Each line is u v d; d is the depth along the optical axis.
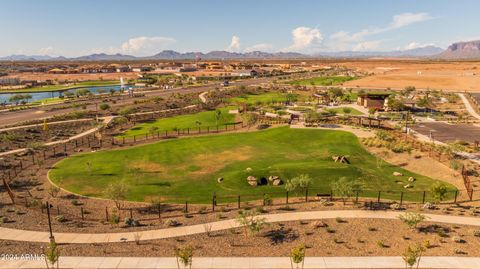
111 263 25.94
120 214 36.56
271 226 31.69
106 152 60.25
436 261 25.72
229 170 50.12
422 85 157.25
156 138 69.88
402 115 87.75
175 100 115.50
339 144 60.94
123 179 46.78
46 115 94.19
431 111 94.06
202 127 78.81
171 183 45.56
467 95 122.38
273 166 49.28
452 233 30.00
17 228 31.84
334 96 115.19
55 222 33.66
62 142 67.56
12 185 44.56
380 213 34.25
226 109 98.62
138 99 121.69
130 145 64.88
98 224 33.62
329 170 47.06
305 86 153.12
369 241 28.70
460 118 83.56
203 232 30.98
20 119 88.62
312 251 27.31
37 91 163.00
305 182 39.62
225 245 28.56
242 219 31.11
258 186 43.88
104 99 122.75
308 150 59.34
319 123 76.81
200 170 50.47
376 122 77.75
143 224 33.41
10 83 190.00
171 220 33.31
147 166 52.47
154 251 27.77
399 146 56.81
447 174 46.97
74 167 52.16
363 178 45.91
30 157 57.31
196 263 25.88
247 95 130.00
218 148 61.75
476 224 31.81
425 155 53.41
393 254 26.73
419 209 35.50
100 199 40.56
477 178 44.78
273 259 26.33
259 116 85.50
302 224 32.00
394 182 45.56
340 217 33.25
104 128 78.00
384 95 101.12
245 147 62.03
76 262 26.08
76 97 129.88
